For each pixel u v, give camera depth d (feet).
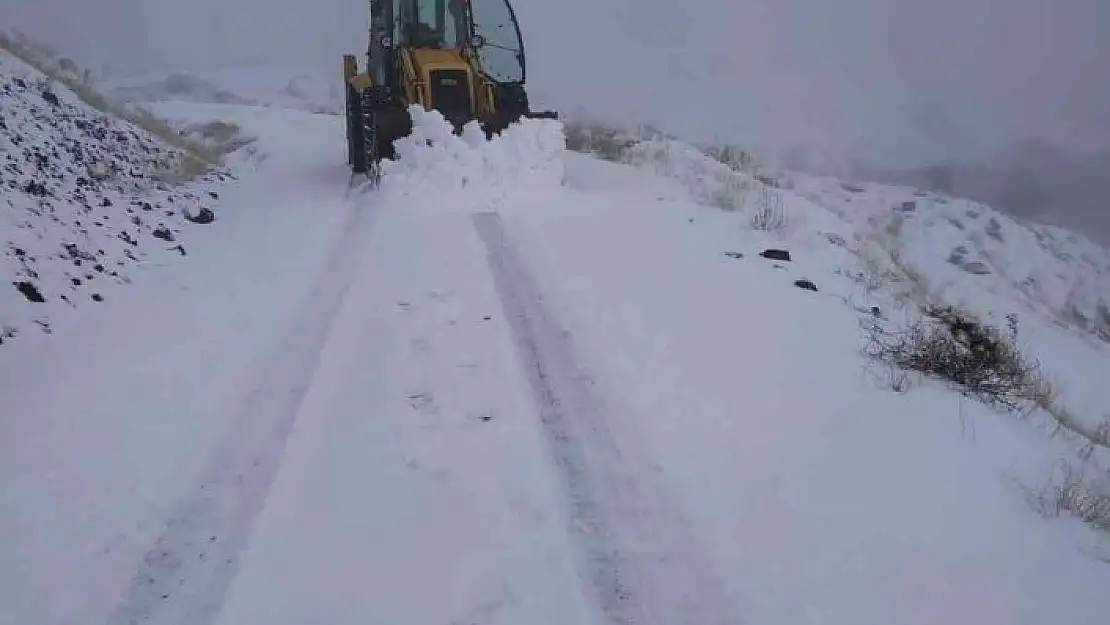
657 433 16.66
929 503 15.24
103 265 25.66
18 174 28.37
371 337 20.94
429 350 20.12
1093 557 14.58
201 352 20.30
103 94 49.78
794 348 21.52
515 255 27.12
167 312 22.97
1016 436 19.19
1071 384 30.71
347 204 34.91
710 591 12.57
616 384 18.52
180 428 16.88
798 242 33.55
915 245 56.44
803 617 12.11
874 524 14.35
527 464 15.56
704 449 16.22
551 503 14.48
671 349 20.58
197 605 12.35
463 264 26.16
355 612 12.19
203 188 37.55
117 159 34.83
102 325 22.17
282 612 12.21
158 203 32.71
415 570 13.00
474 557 13.25
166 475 15.34
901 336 23.56
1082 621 12.62
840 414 18.15
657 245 29.32
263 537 13.76
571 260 26.89
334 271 25.90
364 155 40.60
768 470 15.69
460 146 35.78
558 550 13.38
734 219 35.09
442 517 14.19
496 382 18.53
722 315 23.21
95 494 14.76
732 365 20.04
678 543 13.56
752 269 28.04
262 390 18.42
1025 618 12.53
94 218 28.55
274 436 16.61
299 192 38.09
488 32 40.65
